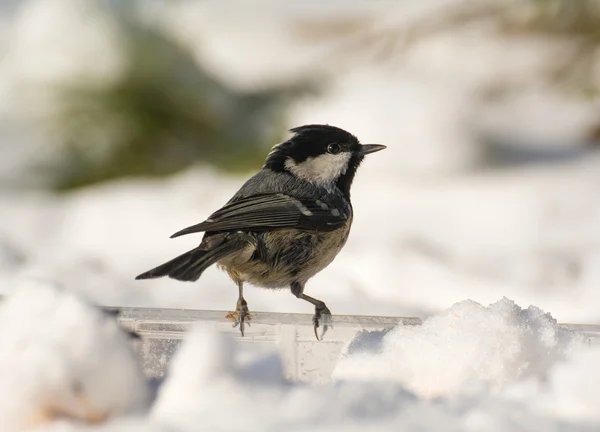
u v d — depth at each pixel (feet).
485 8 50.72
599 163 46.11
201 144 46.57
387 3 63.67
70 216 40.68
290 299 28.53
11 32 49.39
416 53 52.85
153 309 18.08
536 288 31.14
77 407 12.86
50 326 13.11
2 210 41.50
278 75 48.85
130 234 37.40
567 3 48.80
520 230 36.81
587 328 16.90
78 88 45.06
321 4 64.28
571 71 50.96
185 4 54.80
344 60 51.13
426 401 13.58
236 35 55.72
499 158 47.21
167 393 13.48
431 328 16.30
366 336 16.81
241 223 21.44
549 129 50.03
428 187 43.50
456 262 33.65
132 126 45.24
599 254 33.06
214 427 12.06
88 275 30.53
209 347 13.75
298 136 24.08
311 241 22.53
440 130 46.24
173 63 45.34
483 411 12.96
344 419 12.46
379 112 46.19
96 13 45.09
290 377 17.25
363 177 45.57
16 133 46.06
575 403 13.84
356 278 31.55
